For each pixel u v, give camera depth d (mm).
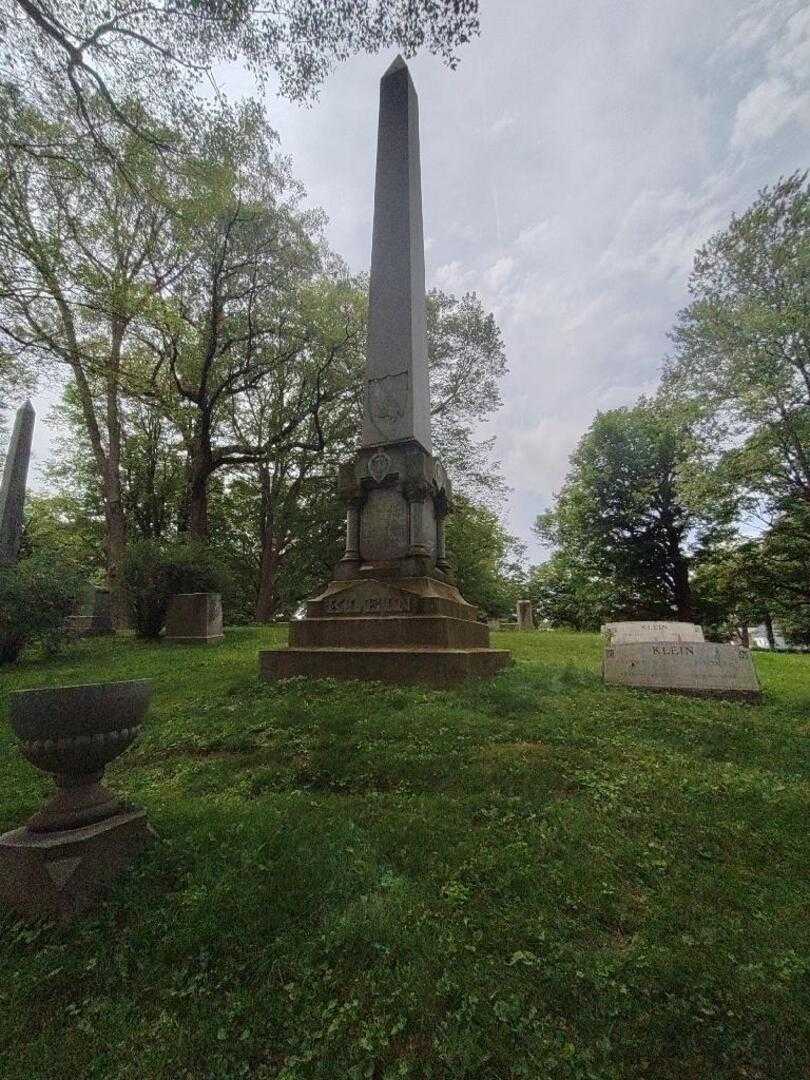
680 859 3027
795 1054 1837
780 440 19000
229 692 7035
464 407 26500
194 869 3016
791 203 18484
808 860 2998
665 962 2225
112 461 19156
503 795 3816
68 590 11641
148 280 17594
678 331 21422
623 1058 1852
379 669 6949
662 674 7008
